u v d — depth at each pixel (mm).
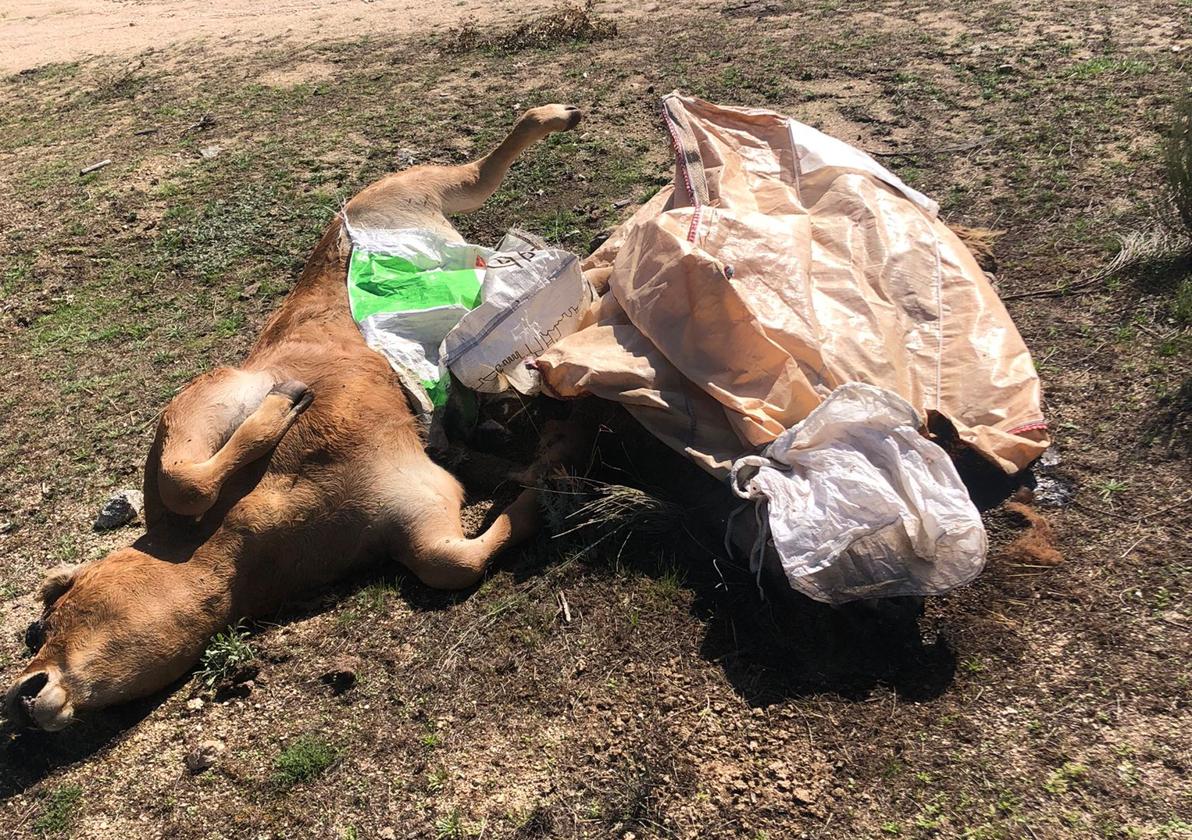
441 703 1577
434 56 4430
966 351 1892
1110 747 1357
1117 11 3707
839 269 1976
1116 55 3311
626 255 1967
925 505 1549
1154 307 2105
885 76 3418
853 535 1539
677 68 3746
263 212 3154
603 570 1749
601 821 1379
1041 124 2914
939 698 1466
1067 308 2170
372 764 1507
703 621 1633
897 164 2852
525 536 1844
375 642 1707
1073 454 1817
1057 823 1287
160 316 2768
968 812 1319
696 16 4449
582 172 3061
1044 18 3748
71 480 2217
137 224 3232
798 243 1968
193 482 1704
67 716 1581
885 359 1828
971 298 1971
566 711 1531
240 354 2541
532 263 2004
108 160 3732
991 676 1480
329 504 1823
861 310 1901
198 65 4910
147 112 4258
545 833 1376
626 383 1828
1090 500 1728
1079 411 1902
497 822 1398
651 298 1851
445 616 1736
